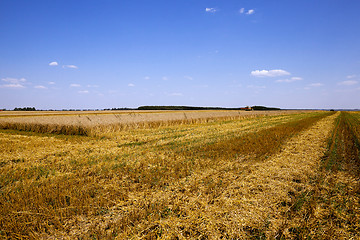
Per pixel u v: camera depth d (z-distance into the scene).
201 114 40.62
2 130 21.72
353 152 10.09
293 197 5.44
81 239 3.95
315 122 28.20
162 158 9.38
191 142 13.58
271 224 4.35
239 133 17.08
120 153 10.66
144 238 3.95
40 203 5.00
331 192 5.75
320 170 7.59
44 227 4.26
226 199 5.39
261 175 7.16
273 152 10.14
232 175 7.17
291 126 21.80
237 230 4.16
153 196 5.60
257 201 5.33
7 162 9.12
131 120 24.94
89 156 10.09
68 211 4.70
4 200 5.22
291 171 7.51
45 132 20.09
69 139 15.55
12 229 4.11
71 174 7.36
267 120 34.25
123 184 6.42
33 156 10.10
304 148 11.18
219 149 11.01
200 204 5.19
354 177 6.85
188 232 4.19
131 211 4.83
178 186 6.23
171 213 4.75
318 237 3.89
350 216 4.54
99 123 20.92
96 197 5.48
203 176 7.04
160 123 25.12
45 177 7.16
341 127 21.38
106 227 4.32
